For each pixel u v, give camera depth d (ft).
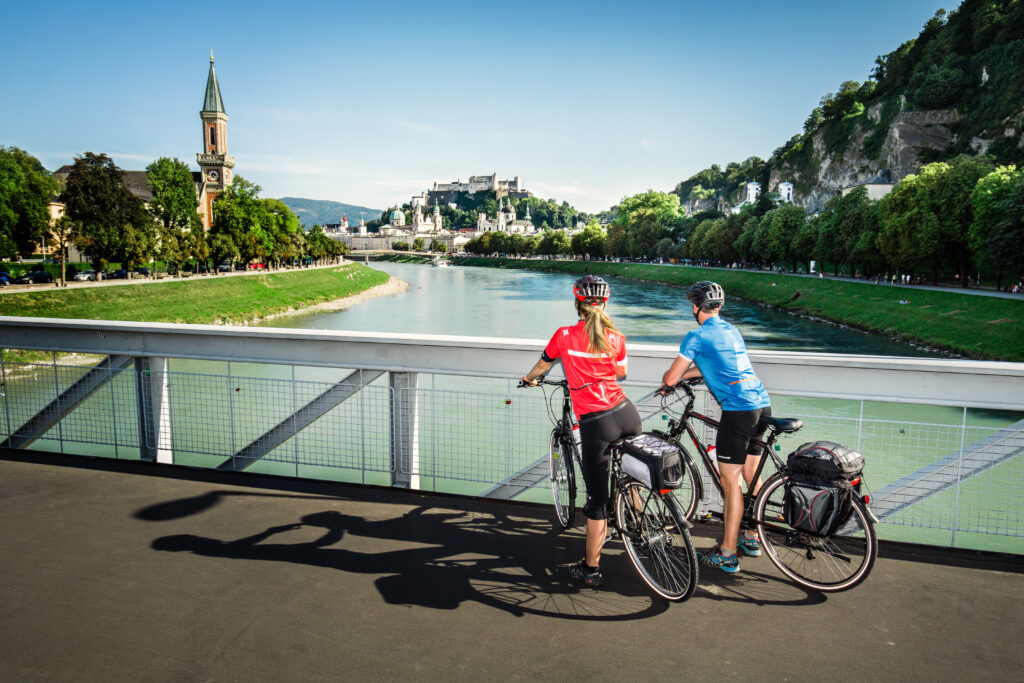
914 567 11.66
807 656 9.09
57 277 171.53
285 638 9.47
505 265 594.65
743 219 330.54
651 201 504.02
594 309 10.96
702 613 10.23
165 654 9.08
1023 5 342.03
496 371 15.07
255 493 15.05
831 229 234.58
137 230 175.11
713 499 13.89
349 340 15.64
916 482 13.01
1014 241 137.49
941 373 12.63
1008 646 9.33
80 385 17.90
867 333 145.79
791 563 11.36
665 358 13.94
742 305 214.90
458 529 13.29
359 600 10.53
